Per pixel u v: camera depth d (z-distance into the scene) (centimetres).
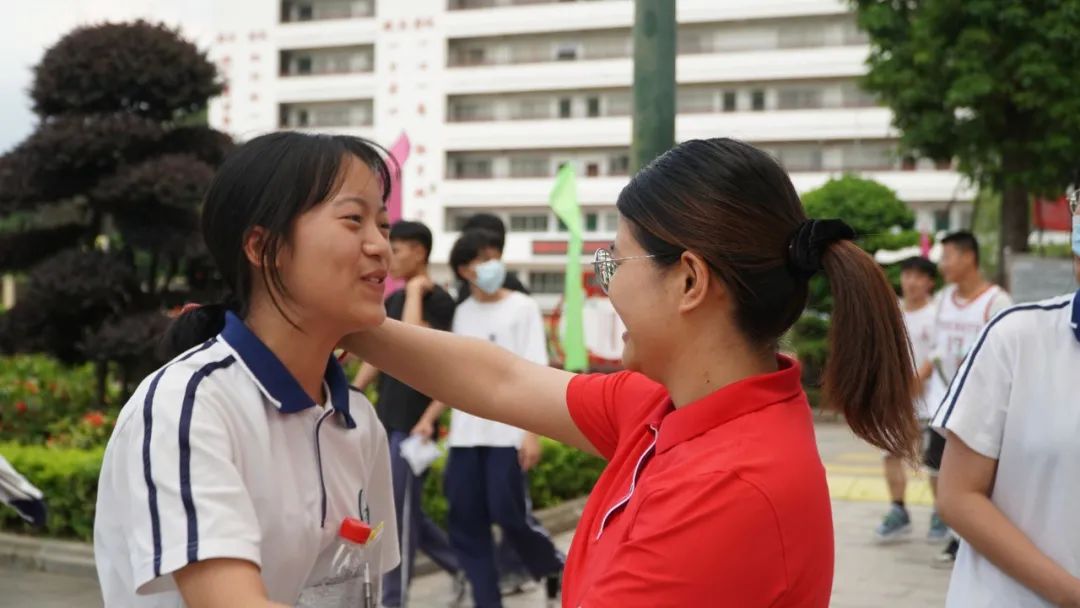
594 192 3884
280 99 4281
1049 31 1315
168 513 138
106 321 719
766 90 3859
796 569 133
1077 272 221
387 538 188
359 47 4303
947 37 1398
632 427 168
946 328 654
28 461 576
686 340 148
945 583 578
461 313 486
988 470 219
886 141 3694
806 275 146
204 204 161
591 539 156
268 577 154
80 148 700
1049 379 212
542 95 4097
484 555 475
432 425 471
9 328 734
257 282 159
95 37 730
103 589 155
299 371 161
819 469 139
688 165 145
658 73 456
